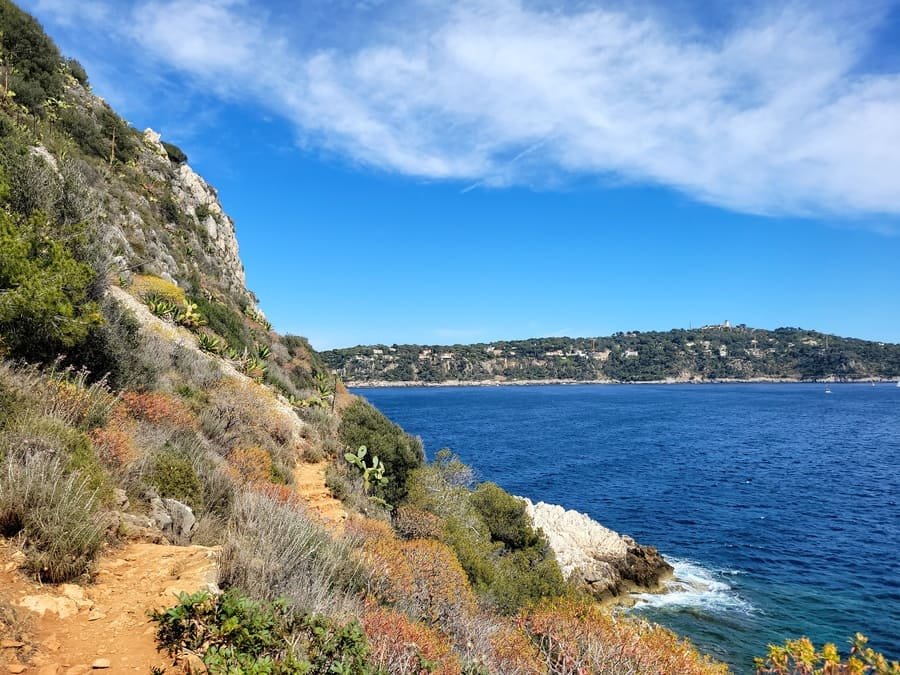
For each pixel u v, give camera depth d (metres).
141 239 29.22
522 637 8.65
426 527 14.48
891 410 110.88
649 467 49.69
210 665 3.08
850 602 20.97
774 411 110.50
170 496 7.41
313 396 27.73
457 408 122.75
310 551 5.97
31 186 10.97
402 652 4.98
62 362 9.20
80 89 41.97
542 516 26.89
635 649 8.24
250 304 45.75
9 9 35.03
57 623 3.72
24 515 4.52
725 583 23.14
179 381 14.51
